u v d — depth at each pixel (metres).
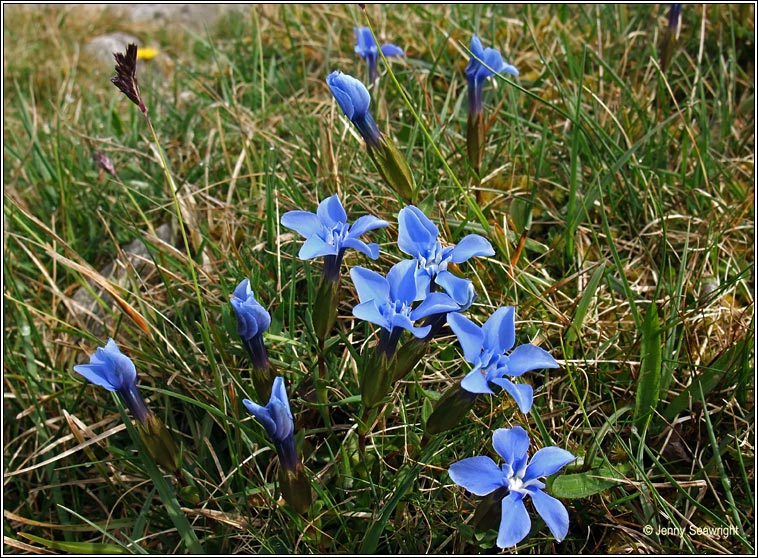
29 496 0.21
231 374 0.20
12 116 0.44
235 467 0.18
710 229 0.24
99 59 0.53
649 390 0.19
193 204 0.26
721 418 0.20
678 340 0.21
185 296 0.23
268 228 0.23
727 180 0.26
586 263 0.23
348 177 0.25
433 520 0.18
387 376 0.15
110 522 0.19
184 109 0.36
